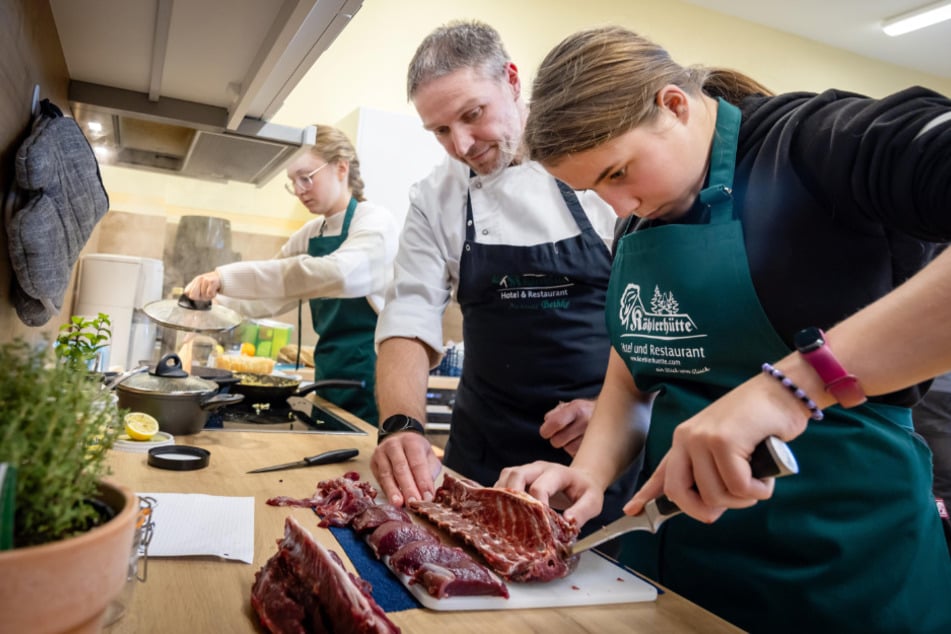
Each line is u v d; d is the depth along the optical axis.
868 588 1.05
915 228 0.93
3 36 1.03
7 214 1.23
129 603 0.76
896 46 5.41
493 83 1.64
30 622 0.40
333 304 2.80
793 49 5.28
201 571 0.92
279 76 1.63
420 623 0.87
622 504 1.74
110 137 2.33
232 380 2.00
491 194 1.83
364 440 1.83
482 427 1.89
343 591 0.73
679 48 4.85
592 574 1.07
